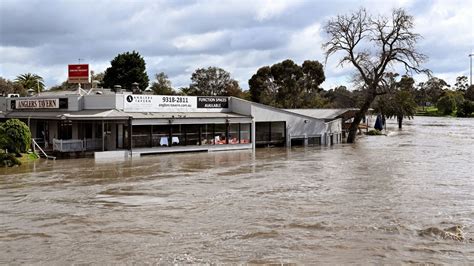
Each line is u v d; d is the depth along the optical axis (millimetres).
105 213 17438
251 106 46375
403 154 40719
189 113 43750
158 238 14203
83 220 16391
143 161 34625
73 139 39062
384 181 24922
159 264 12008
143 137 39031
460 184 23812
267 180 25469
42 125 44344
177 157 37875
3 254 12812
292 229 15125
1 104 49469
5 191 22016
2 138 33250
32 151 35906
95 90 52500
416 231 14852
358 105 74625
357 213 17281
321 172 28781
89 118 36188
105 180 25438
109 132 39531
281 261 12172
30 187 23141
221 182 24797
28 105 45500
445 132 76750
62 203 19281
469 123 111562
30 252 12969
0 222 16141
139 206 18641
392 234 14547
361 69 60625
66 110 41312
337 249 13117
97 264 12023
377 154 40812
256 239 14055
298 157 38281
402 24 58688
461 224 15695
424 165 32344
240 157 38156
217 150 43844
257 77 99062
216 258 12414
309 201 19531
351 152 42969
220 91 103562
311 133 51875
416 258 12391
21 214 17297
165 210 17906
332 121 54500
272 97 95875
